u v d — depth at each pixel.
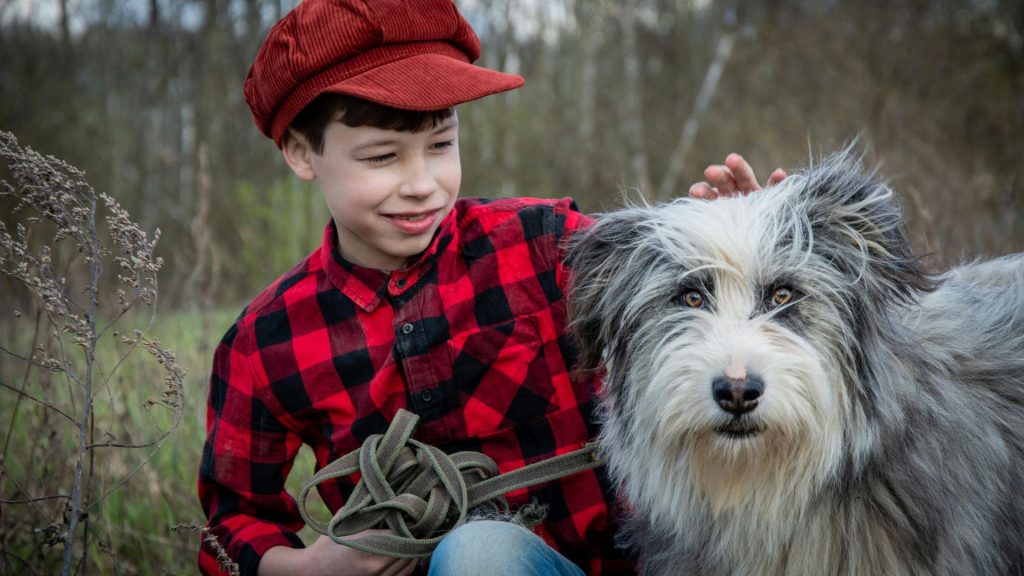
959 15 13.49
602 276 2.67
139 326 5.46
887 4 13.57
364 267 2.76
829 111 11.39
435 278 2.73
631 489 2.55
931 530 2.30
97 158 15.31
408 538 2.47
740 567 2.46
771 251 2.34
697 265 2.39
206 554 2.82
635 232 2.64
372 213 2.60
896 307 2.56
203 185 5.92
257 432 2.81
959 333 2.62
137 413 4.30
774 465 2.30
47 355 3.13
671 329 2.38
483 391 2.69
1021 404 2.58
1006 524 2.42
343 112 2.53
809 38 13.80
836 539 2.39
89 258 2.67
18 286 5.20
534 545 2.33
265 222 12.47
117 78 17.70
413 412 2.68
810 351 2.23
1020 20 13.02
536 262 2.79
